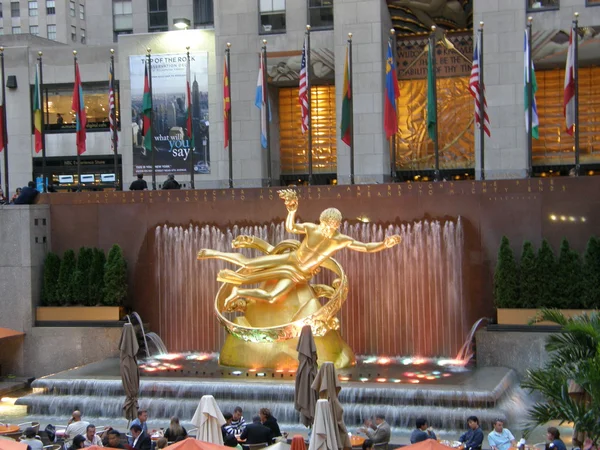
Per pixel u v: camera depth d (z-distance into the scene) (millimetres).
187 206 32219
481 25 30828
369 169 37312
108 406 25484
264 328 27109
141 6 53594
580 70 37875
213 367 28141
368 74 37188
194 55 41938
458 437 22625
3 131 35219
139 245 32594
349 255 30609
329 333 27625
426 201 30156
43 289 32312
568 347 20422
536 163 38375
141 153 42625
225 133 34406
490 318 29562
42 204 32875
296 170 42062
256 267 27750
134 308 32594
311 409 19844
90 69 46625
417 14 39406
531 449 19109
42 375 31688
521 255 29016
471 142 39156
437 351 30000
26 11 78062
